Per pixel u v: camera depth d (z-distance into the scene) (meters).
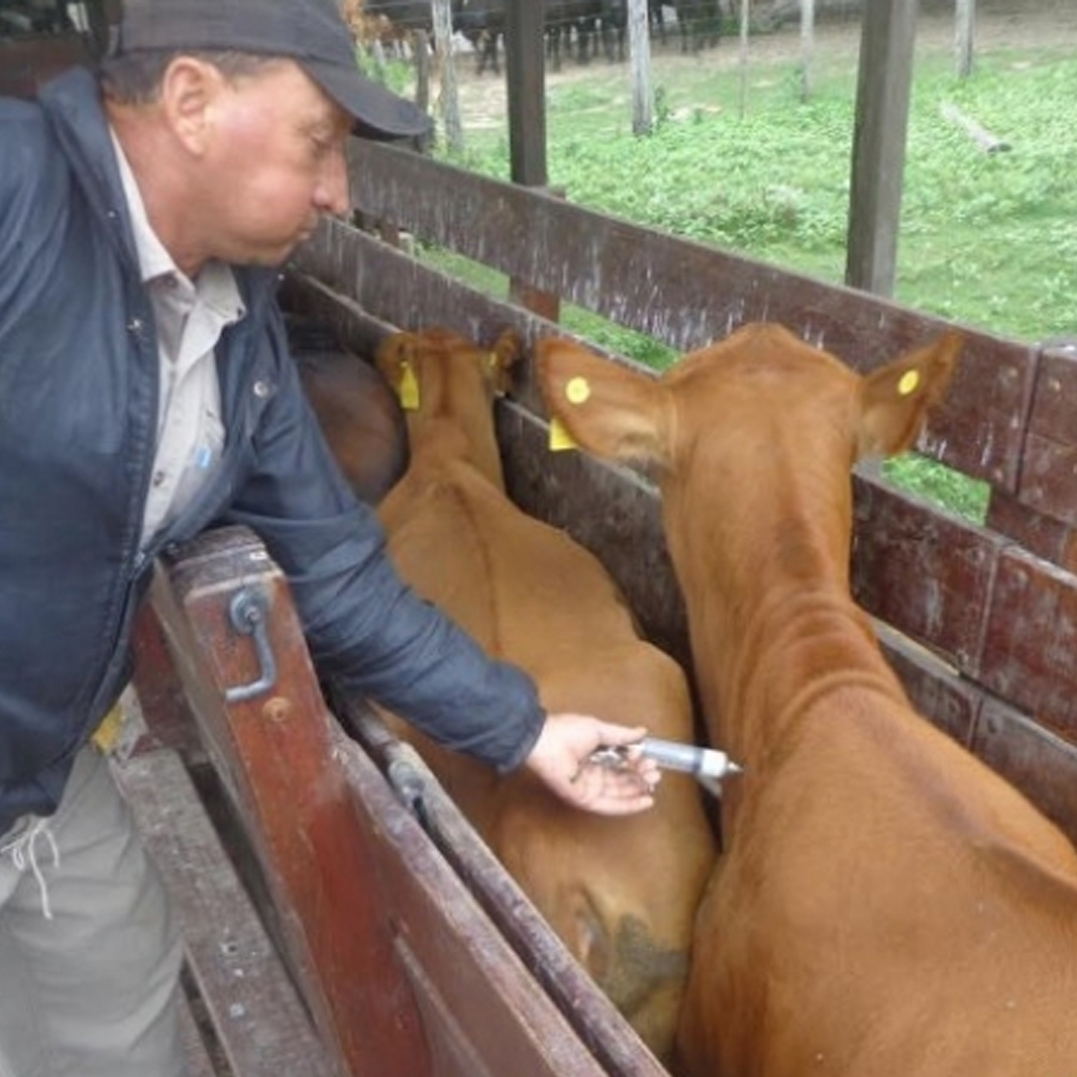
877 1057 1.69
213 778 3.38
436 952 1.67
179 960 2.49
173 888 2.99
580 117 17.33
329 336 4.64
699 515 2.40
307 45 1.57
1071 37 18.83
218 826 3.31
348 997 1.95
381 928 1.91
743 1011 1.96
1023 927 1.64
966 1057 1.60
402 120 1.65
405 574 2.94
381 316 4.55
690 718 2.55
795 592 2.18
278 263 1.79
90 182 1.59
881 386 2.44
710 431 2.40
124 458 1.68
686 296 3.40
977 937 1.67
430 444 3.44
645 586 3.15
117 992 2.36
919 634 2.63
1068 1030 1.54
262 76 1.56
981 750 2.51
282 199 1.64
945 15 21.09
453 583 2.84
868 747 1.94
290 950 2.54
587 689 2.49
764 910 1.92
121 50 1.58
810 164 13.23
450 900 1.51
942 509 2.55
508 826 2.32
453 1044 1.76
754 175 12.88
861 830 1.85
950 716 2.57
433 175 4.77
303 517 1.97
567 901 2.25
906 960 1.71
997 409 2.49
